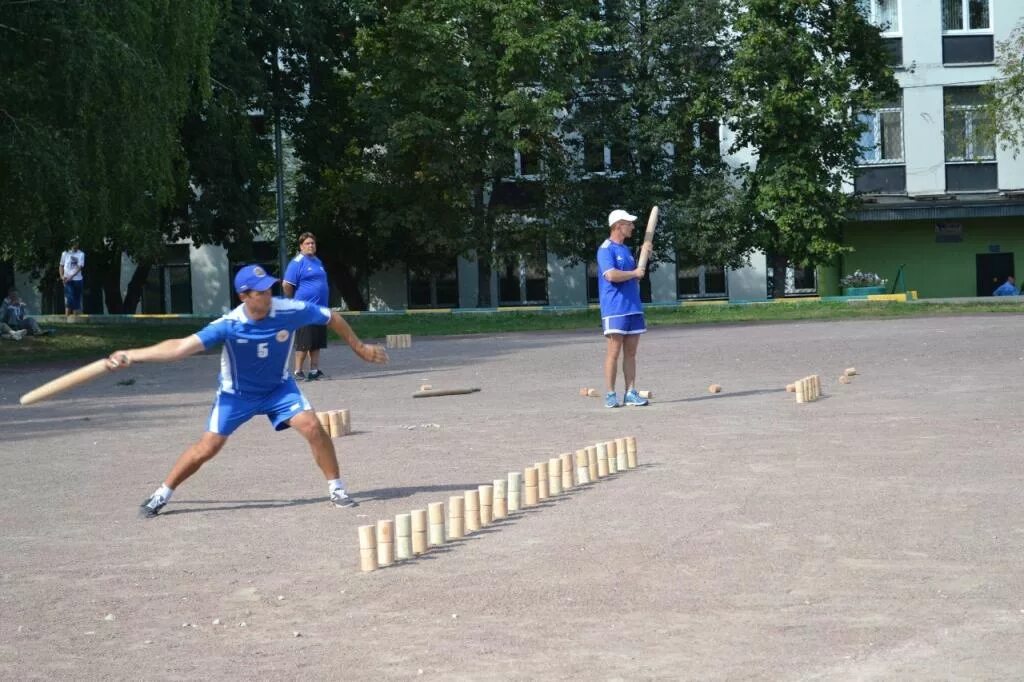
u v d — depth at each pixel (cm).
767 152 4000
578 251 4459
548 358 2216
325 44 4294
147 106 2631
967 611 589
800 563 692
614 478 993
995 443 1095
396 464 1097
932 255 4769
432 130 3962
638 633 573
